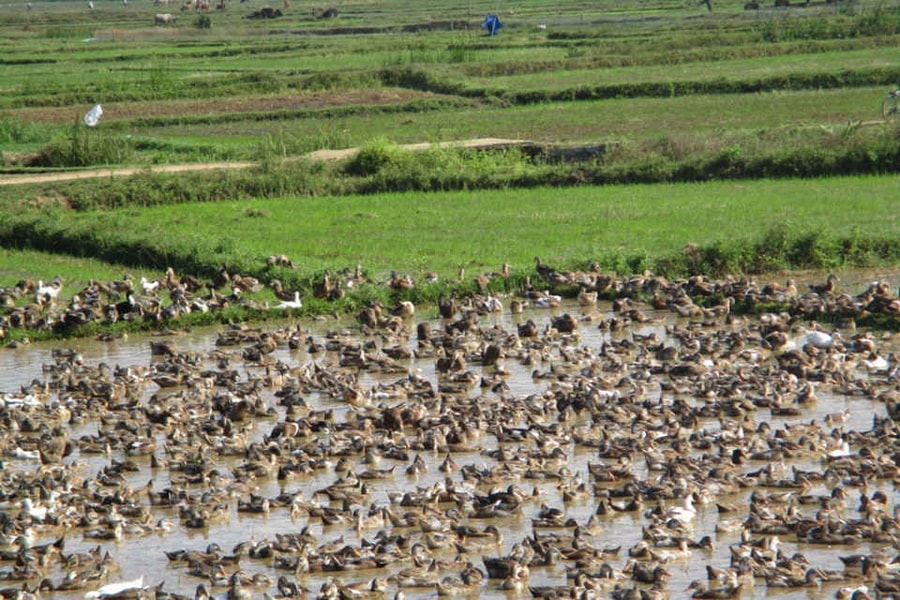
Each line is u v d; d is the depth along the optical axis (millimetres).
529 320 41531
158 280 49281
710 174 66688
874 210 56344
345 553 24234
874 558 23141
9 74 128000
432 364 39062
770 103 89875
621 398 32719
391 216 60594
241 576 23125
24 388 35219
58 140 79812
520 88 101500
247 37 171500
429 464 29812
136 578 24000
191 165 74625
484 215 59844
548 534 25062
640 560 23812
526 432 30781
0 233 57344
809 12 150125
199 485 28750
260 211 61875
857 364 36656
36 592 23344
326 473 29516
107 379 36188
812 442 29234
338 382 35406
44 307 45719
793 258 49906
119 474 28844
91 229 55812
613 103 95312
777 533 24875
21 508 27141
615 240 52938
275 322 45156
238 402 33344
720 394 33656
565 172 67688
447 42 141625
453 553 24828
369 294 46562
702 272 48562
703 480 27094
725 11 174750
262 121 96562
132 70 129625
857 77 96875
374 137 78812
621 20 163375
